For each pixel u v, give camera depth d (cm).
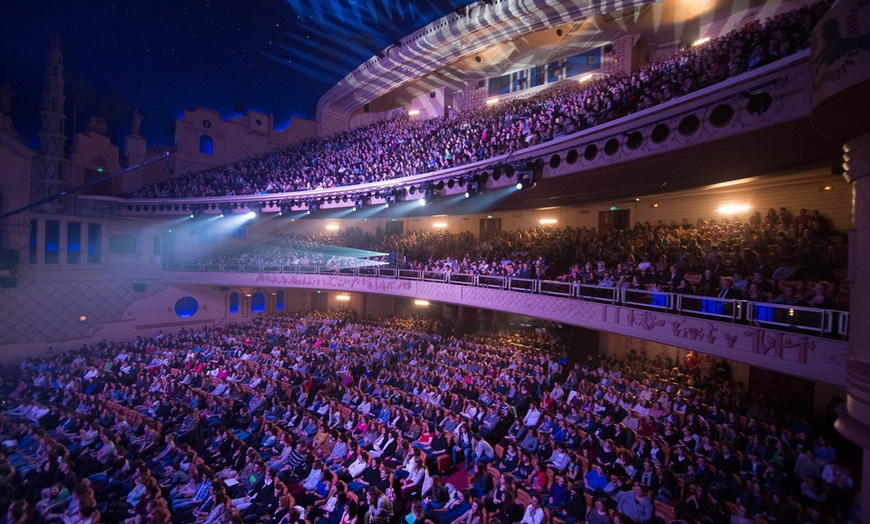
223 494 1198
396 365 2203
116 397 2077
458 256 2548
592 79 2889
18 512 1093
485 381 1864
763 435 1276
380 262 2814
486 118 2794
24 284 2825
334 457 1488
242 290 3722
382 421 1725
